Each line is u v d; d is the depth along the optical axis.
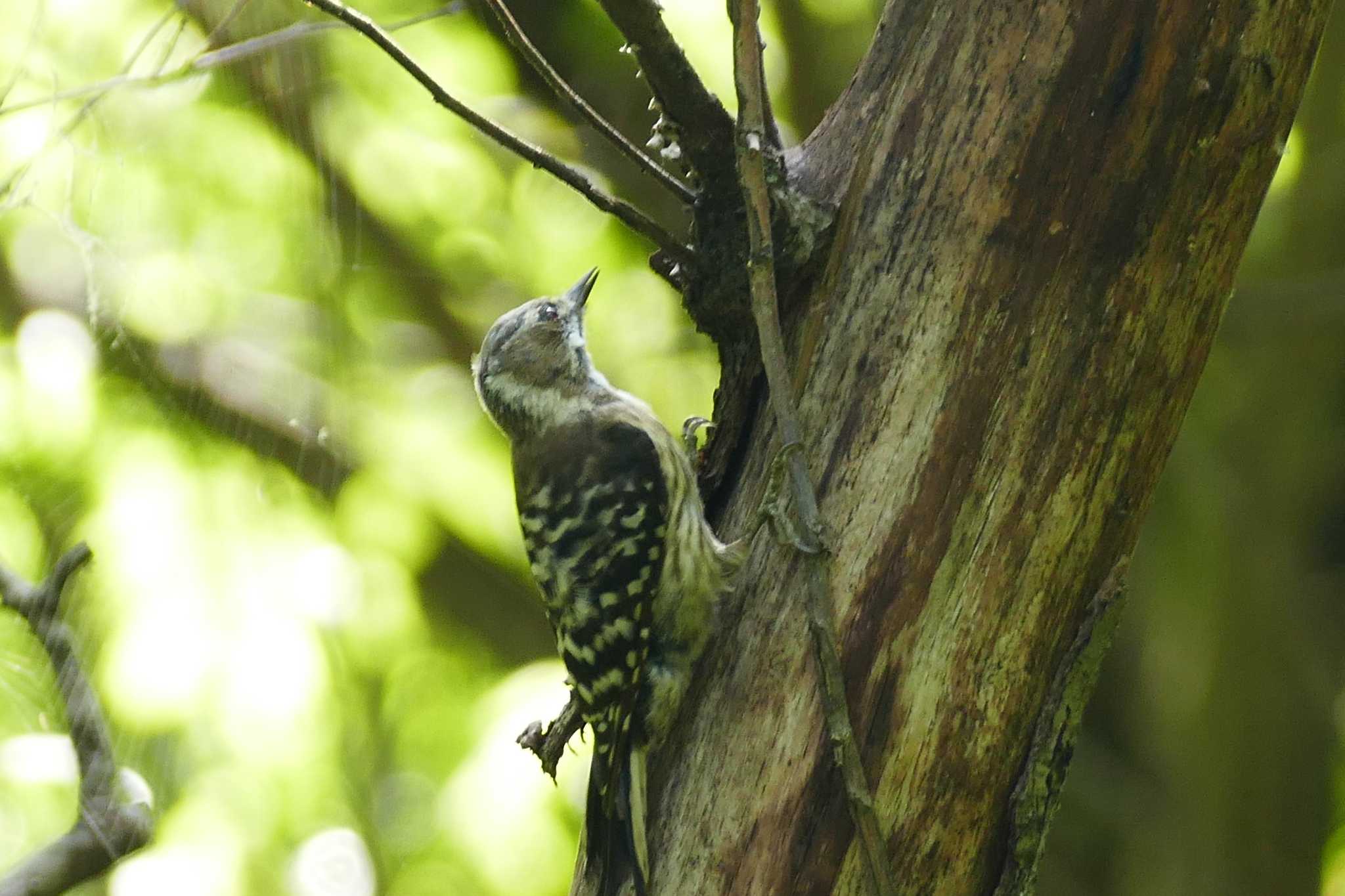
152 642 11.32
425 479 13.29
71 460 11.52
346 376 13.06
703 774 5.67
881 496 5.36
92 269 10.75
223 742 11.53
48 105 9.68
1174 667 14.59
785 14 12.93
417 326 13.41
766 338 5.41
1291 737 14.06
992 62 5.38
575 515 6.90
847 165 5.80
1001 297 5.30
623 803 5.93
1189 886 13.98
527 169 12.70
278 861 11.38
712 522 6.48
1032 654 5.32
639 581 6.42
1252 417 14.46
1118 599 5.37
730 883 5.47
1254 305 13.51
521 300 13.25
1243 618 14.22
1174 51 5.21
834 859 5.34
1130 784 14.93
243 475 12.43
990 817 5.35
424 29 12.16
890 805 5.30
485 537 13.50
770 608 5.70
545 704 11.97
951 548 5.30
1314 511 14.79
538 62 5.61
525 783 11.72
